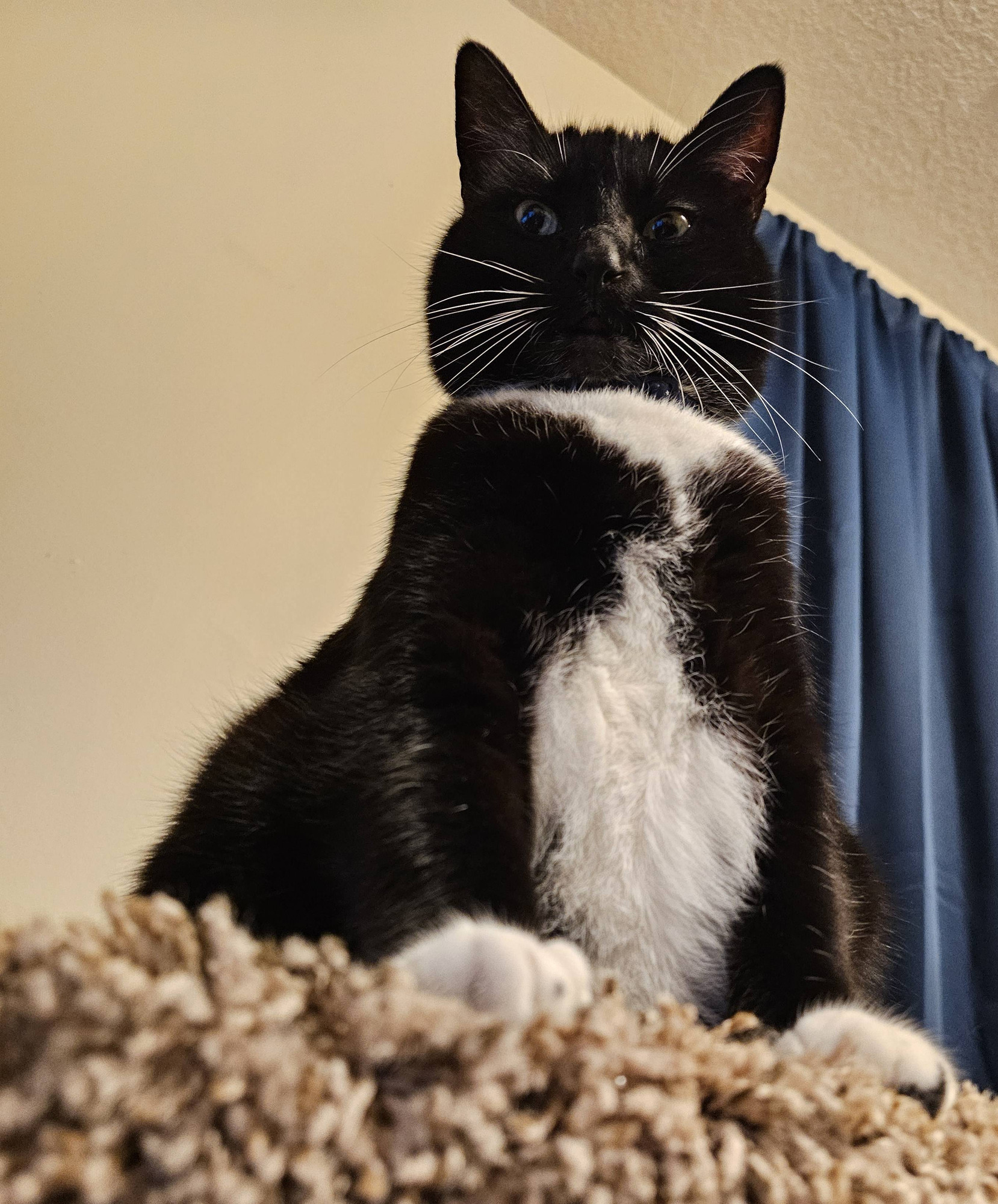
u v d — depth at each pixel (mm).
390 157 675
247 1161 138
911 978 539
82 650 496
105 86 615
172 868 333
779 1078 202
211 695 507
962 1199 204
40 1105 130
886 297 784
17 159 582
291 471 574
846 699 586
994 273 875
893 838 583
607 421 366
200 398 568
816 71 754
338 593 559
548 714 318
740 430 521
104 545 519
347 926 285
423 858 269
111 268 577
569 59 763
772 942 309
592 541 335
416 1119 152
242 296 600
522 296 413
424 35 714
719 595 344
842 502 643
